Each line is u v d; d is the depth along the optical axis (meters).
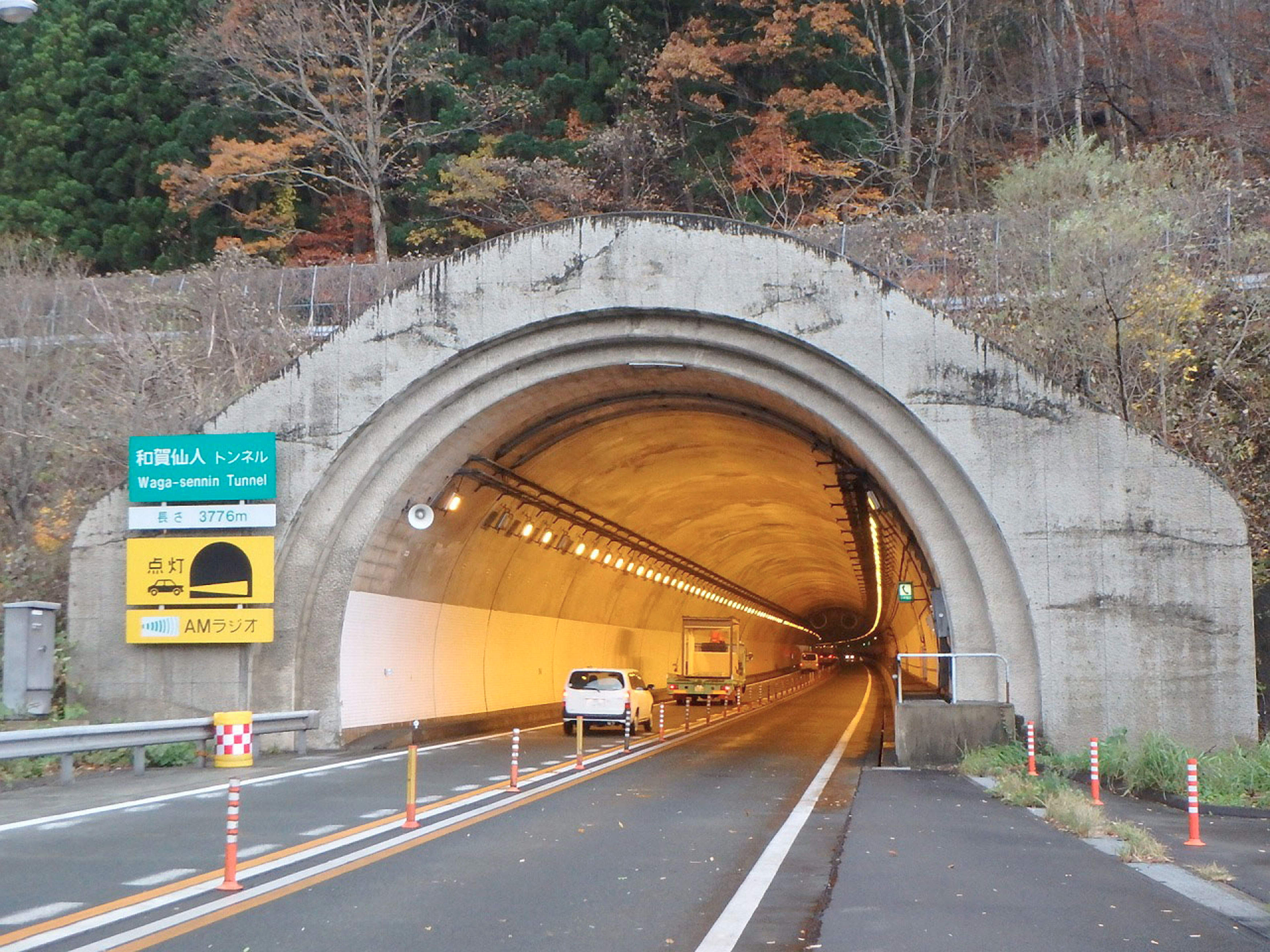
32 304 39.38
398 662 29.81
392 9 59.78
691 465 39.47
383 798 17.34
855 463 27.62
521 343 26.02
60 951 8.27
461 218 56.09
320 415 26.44
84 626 26.31
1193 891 10.67
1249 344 30.05
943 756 22.84
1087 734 22.48
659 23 60.12
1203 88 53.34
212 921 9.24
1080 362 30.22
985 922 9.20
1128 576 22.73
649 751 27.41
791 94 53.50
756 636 93.25
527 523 35.00
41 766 20.67
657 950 8.50
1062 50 58.16
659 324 25.42
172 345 39.19
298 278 45.09
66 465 34.38
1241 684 22.11
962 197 55.78
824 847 13.37
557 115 60.34
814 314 24.47
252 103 58.06
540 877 11.28
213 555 25.91
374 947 8.50
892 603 61.84
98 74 57.88
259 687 26.05
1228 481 28.03
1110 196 34.25
